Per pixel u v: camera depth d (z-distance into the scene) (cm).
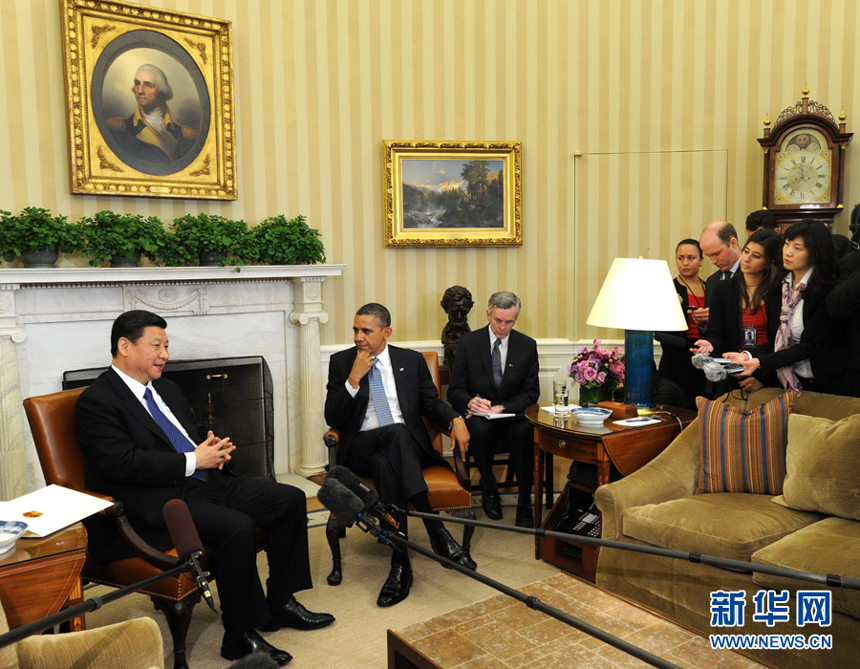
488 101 504
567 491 346
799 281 316
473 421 388
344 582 320
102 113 415
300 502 282
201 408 443
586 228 514
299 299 470
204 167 448
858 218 434
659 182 509
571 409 356
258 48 464
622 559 282
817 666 224
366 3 484
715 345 354
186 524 168
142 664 181
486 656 194
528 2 500
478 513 404
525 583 315
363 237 496
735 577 244
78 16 404
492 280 516
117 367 276
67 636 176
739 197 506
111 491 263
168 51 432
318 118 481
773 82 498
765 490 290
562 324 521
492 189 506
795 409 297
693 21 498
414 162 495
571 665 189
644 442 322
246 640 253
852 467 255
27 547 204
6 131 395
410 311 509
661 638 201
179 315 434
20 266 397
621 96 506
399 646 204
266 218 473
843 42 491
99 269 389
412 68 495
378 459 317
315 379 475
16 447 379
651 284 334
